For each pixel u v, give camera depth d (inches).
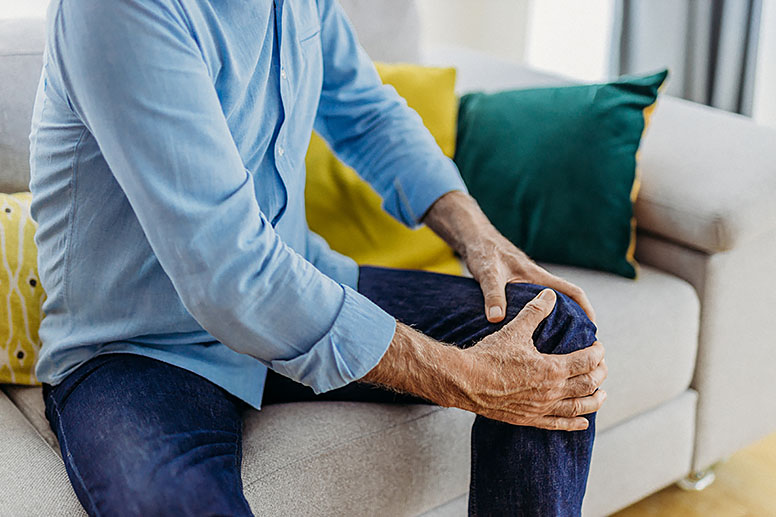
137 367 38.7
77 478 35.2
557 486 41.1
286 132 40.9
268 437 41.3
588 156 58.0
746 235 56.0
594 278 58.5
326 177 58.9
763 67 96.0
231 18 35.6
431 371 37.5
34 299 45.5
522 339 40.1
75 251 37.5
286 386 44.5
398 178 49.1
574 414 41.0
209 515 32.6
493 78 73.5
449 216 48.3
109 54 30.0
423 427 44.3
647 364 55.1
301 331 35.0
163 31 30.6
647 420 57.3
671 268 60.3
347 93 49.1
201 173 31.8
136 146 30.9
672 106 67.9
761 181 56.9
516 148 60.4
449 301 45.1
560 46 115.6
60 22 30.7
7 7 64.6
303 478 39.9
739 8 92.1
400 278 48.7
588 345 42.0
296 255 35.4
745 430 64.9
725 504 63.4
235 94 36.3
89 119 31.4
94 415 36.3
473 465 42.3
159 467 33.6
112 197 36.0
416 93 61.2
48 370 41.1
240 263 32.9
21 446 39.6
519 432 40.7
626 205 57.6
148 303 38.2
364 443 42.1
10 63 49.4
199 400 38.2
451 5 108.3
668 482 61.0
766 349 63.0
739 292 59.5
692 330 57.7
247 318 33.8
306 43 41.8
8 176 49.3
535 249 60.3
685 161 60.2
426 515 47.1
